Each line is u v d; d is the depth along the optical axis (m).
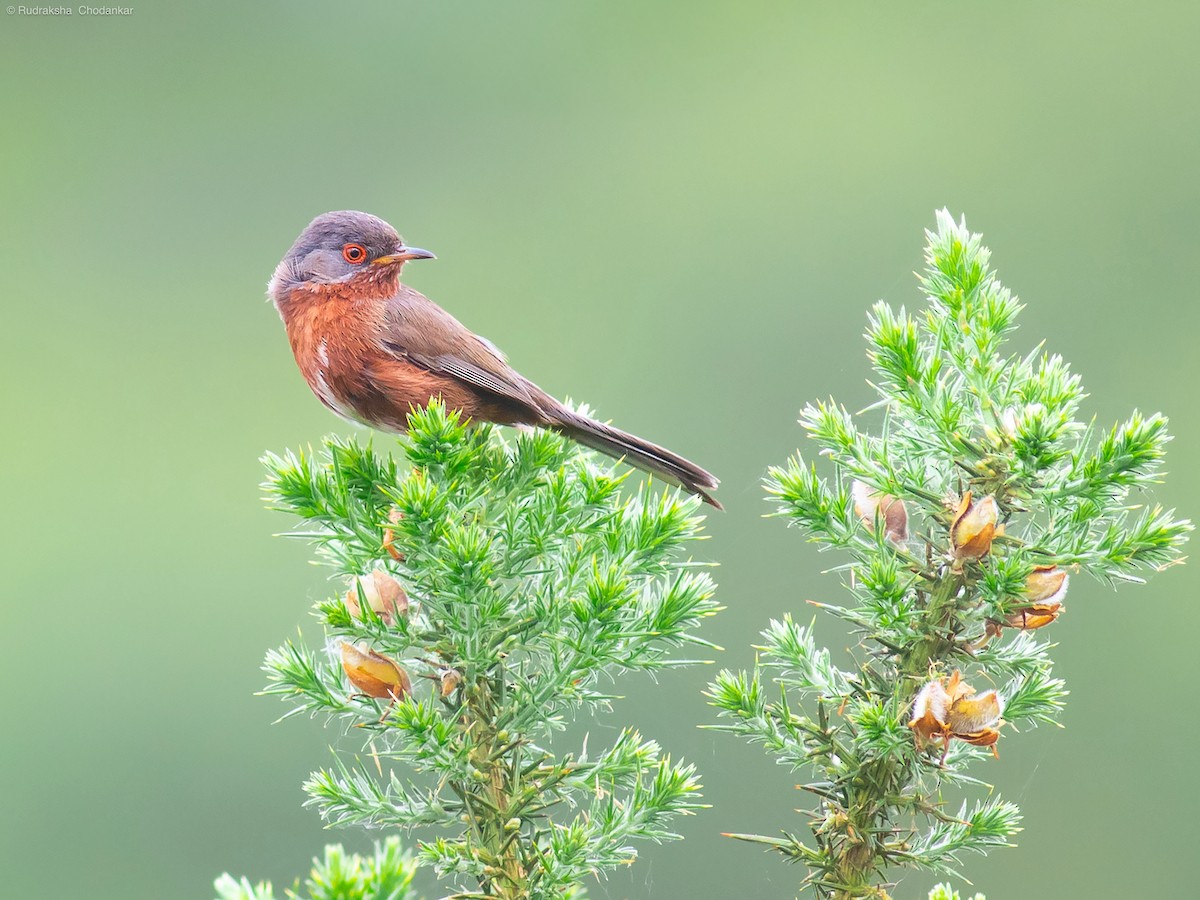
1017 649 5.07
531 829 5.00
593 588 4.94
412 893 3.26
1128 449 4.71
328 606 5.07
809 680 5.10
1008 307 5.14
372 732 5.15
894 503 5.19
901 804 4.80
